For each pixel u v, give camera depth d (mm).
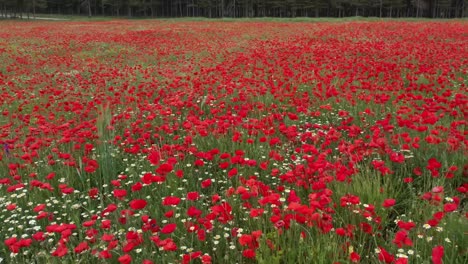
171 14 97000
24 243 2838
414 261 2812
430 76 9219
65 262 2838
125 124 6660
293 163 4738
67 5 97812
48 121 7371
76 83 11445
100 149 5047
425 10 87375
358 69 10586
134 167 4922
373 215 3254
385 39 19125
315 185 3248
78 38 25312
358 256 2514
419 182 4156
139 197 4129
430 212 3316
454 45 15375
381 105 6867
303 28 28672
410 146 4691
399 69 10203
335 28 26547
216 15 94625
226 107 7461
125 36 25734
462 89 8109
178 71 12820
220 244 3191
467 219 3074
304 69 10641
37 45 22438
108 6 104375
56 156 5121
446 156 4387
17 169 4699
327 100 7613
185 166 4680
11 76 13297
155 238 2838
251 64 12211
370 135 5258
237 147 5184
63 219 3885
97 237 3309
